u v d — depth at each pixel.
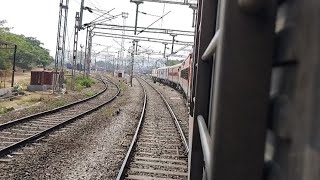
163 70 65.06
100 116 18.61
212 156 1.38
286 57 1.17
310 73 0.97
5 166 8.55
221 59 1.33
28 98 26.06
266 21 1.27
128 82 62.69
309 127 0.96
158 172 8.73
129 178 8.15
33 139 11.50
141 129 15.29
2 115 17.09
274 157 1.22
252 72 1.29
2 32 63.94
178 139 13.33
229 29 1.30
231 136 1.30
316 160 0.92
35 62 88.50
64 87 37.19
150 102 28.86
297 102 1.04
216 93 1.45
